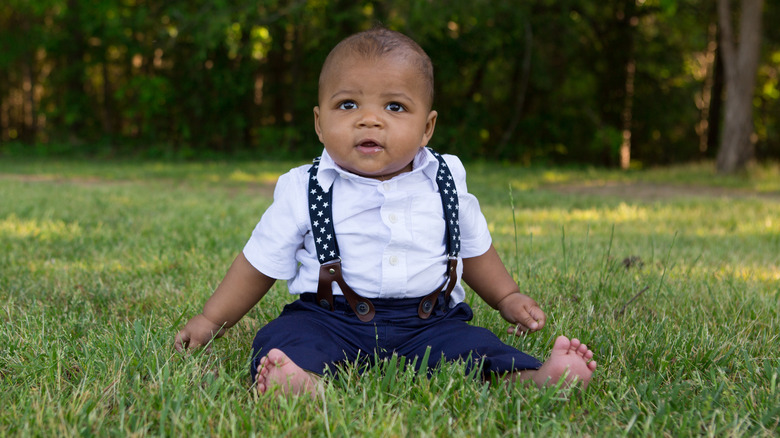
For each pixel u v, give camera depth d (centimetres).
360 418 181
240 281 237
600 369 229
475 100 2142
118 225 591
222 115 2159
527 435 173
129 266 412
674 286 358
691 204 923
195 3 1995
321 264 223
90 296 333
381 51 220
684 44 2392
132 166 1652
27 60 2366
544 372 201
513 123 2098
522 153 2159
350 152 221
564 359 199
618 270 390
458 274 238
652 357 243
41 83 2392
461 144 2050
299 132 2136
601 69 2259
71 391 200
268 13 1905
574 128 2239
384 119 219
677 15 2195
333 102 223
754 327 293
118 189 1019
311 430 175
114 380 201
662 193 1170
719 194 1157
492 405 190
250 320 284
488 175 1463
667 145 2652
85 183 1186
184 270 395
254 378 208
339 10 1948
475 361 210
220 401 187
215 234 534
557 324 276
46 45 2094
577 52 2203
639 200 1002
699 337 260
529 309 244
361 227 224
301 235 232
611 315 303
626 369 222
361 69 219
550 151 2259
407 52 223
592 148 2200
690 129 2650
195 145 2180
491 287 253
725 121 1515
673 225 706
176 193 973
